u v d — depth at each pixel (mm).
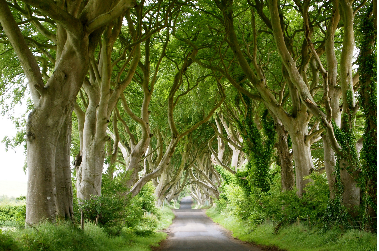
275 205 17688
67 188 12578
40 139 10875
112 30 15281
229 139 30188
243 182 23750
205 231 24766
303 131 18188
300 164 18266
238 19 18859
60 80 11023
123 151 28531
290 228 17047
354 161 13820
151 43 20812
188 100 28641
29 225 10344
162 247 15766
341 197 14352
